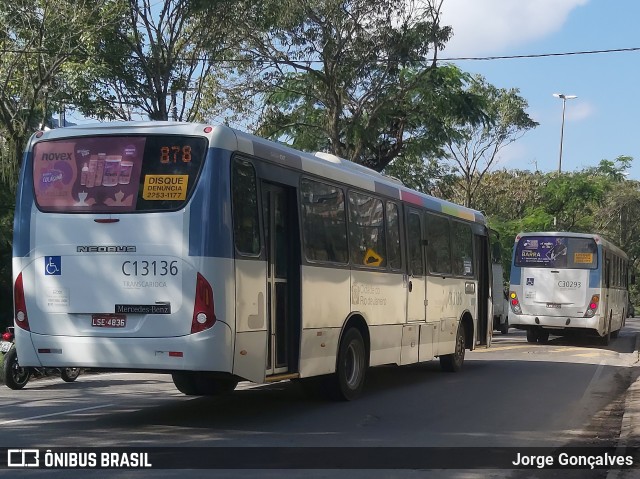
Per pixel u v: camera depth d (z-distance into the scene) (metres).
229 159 8.52
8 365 12.41
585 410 11.14
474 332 16.61
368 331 11.73
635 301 79.25
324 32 25.98
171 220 8.34
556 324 23.92
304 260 9.88
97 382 13.76
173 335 8.23
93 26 20.55
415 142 29.83
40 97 21.52
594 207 58.50
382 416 10.11
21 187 8.95
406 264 13.17
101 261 8.52
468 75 30.28
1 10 19.94
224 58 25.91
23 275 8.82
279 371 9.50
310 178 10.27
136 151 8.61
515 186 56.47
